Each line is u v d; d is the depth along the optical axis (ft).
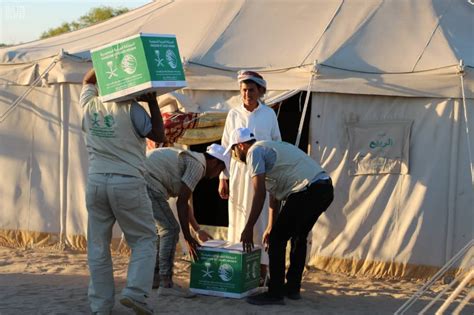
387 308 21.81
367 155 25.43
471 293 18.38
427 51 25.59
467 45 26.35
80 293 22.41
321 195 21.03
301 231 22.00
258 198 20.92
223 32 27.78
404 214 25.14
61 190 28.43
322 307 21.62
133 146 19.22
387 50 25.95
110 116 19.16
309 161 21.27
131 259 19.47
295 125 29.60
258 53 26.58
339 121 25.67
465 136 24.71
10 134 28.94
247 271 22.06
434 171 24.91
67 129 28.22
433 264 24.99
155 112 19.62
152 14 30.45
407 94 24.85
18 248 28.81
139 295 19.25
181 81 19.62
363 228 25.53
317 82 25.16
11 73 28.58
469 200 24.80
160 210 21.74
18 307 20.76
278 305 21.48
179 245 26.89
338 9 28.09
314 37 26.91
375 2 28.12
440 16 27.27
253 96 22.72
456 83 24.56
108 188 18.99
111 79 19.08
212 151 22.07
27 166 28.84
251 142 21.59
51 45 29.43
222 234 26.96
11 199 29.01
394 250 25.22
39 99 28.53
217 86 26.09
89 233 19.71
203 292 22.21
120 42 18.93
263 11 28.68
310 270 25.98
